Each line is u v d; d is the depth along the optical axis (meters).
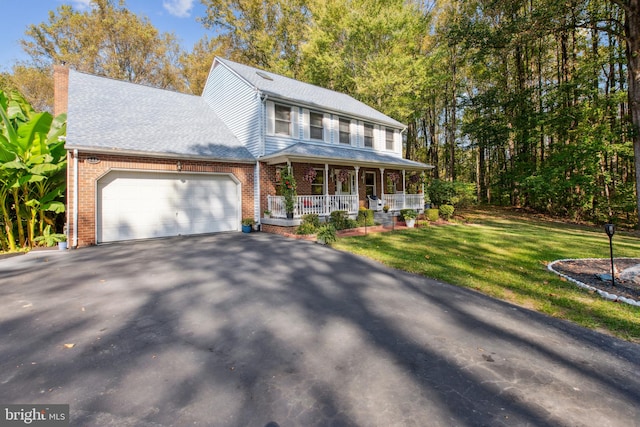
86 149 8.73
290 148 11.93
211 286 4.96
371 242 9.15
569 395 2.32
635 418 2.08
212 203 11.52
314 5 19.83
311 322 3.62
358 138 15.77
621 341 3.27
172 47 25.17
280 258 7.02
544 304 4.28
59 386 2.38
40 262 6.68
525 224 14.97
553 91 17.44
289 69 23.72
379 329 3.45
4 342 3.09
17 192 8.70
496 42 15.31
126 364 2.70
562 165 16.56
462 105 21.78
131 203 9.81
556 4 12.97
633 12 12.16
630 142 14.24
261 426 1.97
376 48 19.33
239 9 23.91
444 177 30.09
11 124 9.15
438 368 2.67
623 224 15.41
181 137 11.47
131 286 4.94
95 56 22.06
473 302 4.37
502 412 2.11
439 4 20.50
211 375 2.54
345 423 1.99
